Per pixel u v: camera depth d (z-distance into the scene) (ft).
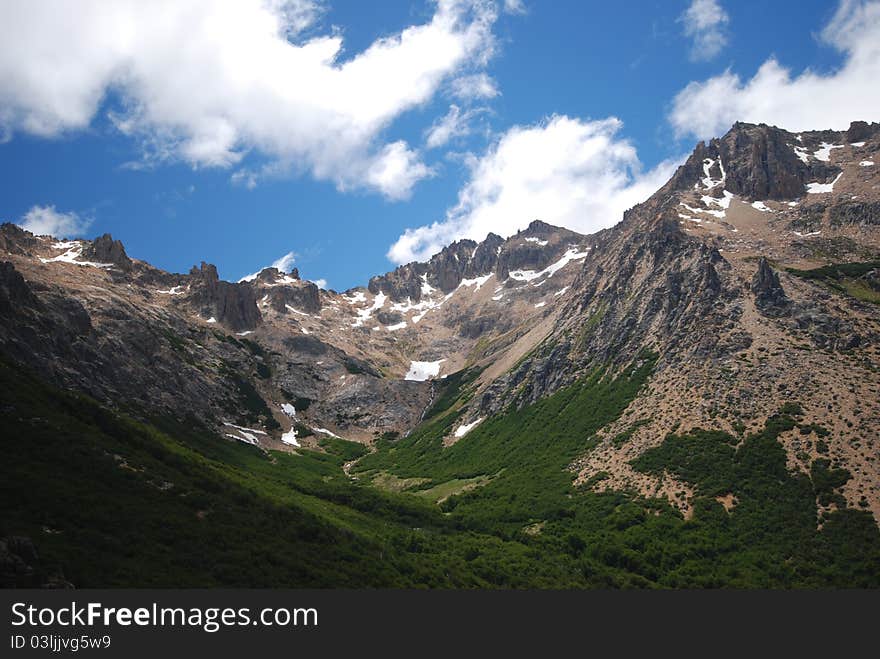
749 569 469.57
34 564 290.35
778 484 536.42
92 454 426.51
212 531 387.75
